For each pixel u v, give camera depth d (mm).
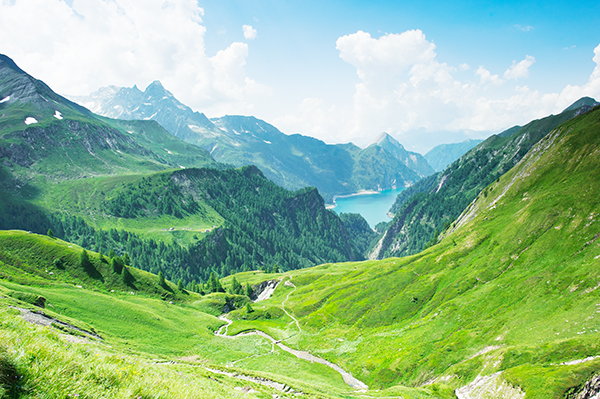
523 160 183500
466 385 69312
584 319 66812
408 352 95938
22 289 81812
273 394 36406
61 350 9312
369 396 64438
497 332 81438
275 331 126062
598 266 78625
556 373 53312
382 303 136375
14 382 6844
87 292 99750
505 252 119188
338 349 111812
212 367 55156
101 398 8273
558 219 111312
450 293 119938
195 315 122938
